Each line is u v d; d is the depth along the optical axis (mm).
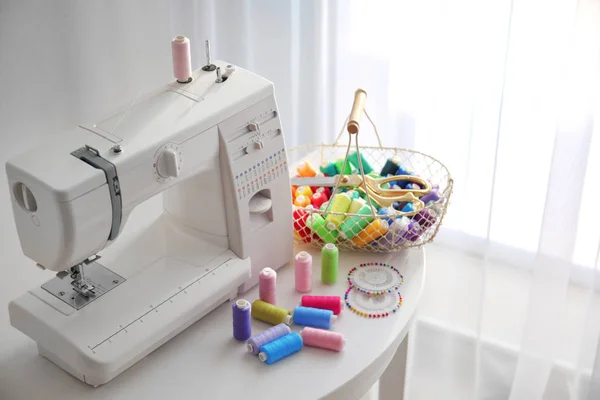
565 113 1872
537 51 1938
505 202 2150
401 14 2070
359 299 1604
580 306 2172
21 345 1490
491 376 2395
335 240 1700
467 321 2402
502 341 2363
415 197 1737
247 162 1526
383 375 1923
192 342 1494
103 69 2385
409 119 2205
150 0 2279
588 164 1992
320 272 1689
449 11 2014
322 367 1442
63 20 2262
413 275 1678
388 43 2145
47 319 1389
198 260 1555
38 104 2361
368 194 1683
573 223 1984
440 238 2352
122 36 2336
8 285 1731
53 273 1777
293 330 1527
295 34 2244
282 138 1583
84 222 1283
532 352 2174
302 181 1799
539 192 2127
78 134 1365
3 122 2330
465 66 2076
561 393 2285
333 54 2215
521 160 2082
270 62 2318
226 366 1441
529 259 2242
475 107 2068
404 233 1690
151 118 1418
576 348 2219
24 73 2297
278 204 1618
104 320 1399
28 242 1342
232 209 1531
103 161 1303
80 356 1336
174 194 1603
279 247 1662
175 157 1372
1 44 2230
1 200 2133
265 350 1429
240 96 1495
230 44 2312
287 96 2355
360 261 1718
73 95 2395
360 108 1671
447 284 2408
